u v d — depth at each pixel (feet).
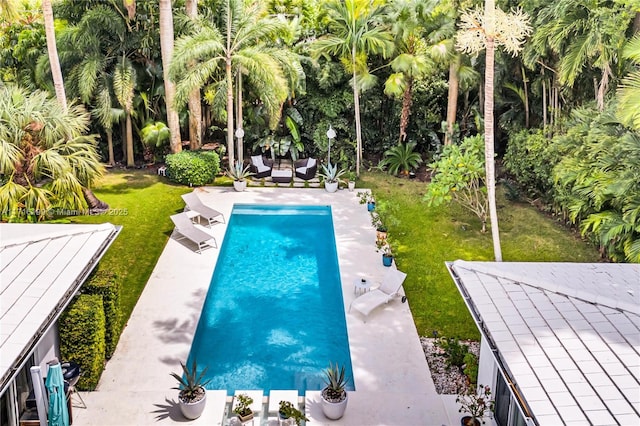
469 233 66.74
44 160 57.11
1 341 28.43
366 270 56.44
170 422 35.88
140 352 43.29
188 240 63.05
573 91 70.03
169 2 77.36
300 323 49.34
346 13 79.00
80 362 38.09
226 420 37.14
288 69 80.74
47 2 67.87
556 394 25.71
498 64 75.72
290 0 96.22
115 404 37.45
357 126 84.74
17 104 58.90
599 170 53.62
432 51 75.97
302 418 34.91
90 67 78.48
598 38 54.65
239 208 74.84
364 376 40.81
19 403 33.91
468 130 88.48
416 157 86.53
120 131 88.99
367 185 82.53
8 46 85.35
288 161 92.27
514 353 28.48
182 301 50.55
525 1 63.52
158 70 84.74
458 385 40.40
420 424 36.09
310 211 74.74
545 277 35.88
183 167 78.89
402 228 67.82
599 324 30.76
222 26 81.30
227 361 43.98
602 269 37.52
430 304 51.37
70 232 40.65
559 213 70.49
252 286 55.57
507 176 84.79
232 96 82.07
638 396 25.54
